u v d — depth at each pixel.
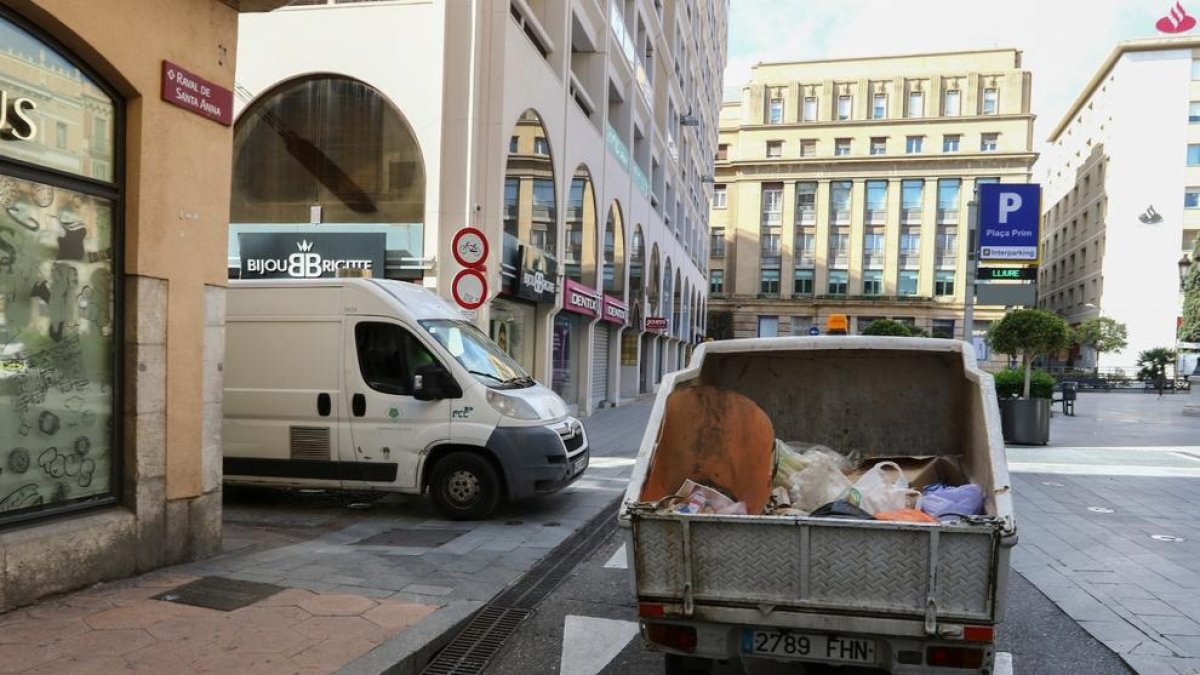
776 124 65.69
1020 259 16.25
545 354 16.84
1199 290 40.44
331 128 13.34
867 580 3.06
